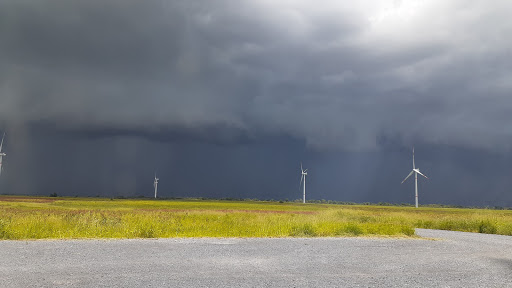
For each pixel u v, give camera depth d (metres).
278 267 11.65
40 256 12.05
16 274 9.49
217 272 10.55
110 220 24.25
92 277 9.39
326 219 38.47
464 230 34.94
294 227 23.53
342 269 11.70
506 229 31.41
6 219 23.45
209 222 30.00
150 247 14.75
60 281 8.90
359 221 39.56
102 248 14.08
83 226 21.22
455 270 12.10
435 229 35.28
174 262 11.80
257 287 8.91
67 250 13.38
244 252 14.34
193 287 8.72
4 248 13.39
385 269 11.95
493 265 13.28
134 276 9.66
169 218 32.41
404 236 23.31
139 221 26.56
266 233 22.64
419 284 9.88
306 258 13.51
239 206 110.31
